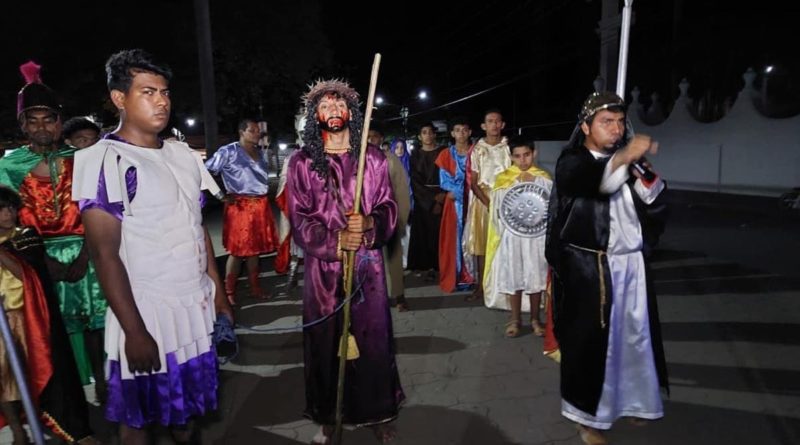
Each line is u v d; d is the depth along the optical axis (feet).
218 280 9.68
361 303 10.66
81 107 29.27
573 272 10.48
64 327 11.09
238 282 23.99
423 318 18.53
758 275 21.67
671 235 30.09
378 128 19.40
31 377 10.35
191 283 8.73
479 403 12.69
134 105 8.21
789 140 39.14
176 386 8.61
